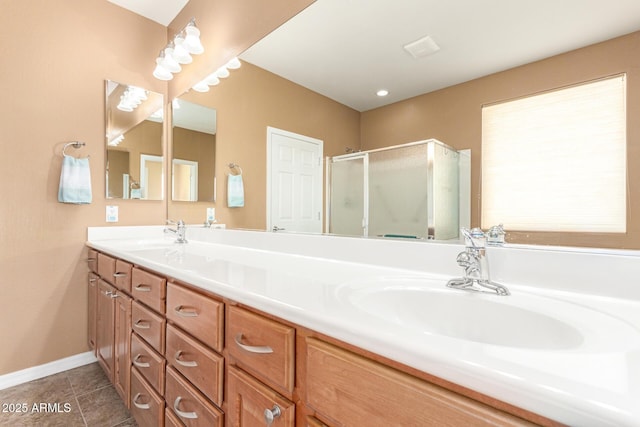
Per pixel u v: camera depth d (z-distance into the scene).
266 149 1.58
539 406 0.33
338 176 1.27
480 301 0.72
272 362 0.66
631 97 0.68
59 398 1.60
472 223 0.91
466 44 0.94
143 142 2.25
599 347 0.44
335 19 1.25
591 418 0.30
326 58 1.29
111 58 2.09
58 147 1.87
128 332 1.36
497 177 0.87
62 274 1.90
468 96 0.93
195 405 0.90
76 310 1.95
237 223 1.76
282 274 0.93
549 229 0.78
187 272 0.94
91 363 2.00
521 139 0.83
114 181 2.10
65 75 1.90
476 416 0.37
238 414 0.75
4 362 1.71
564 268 0.75
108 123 2.07
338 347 0.54
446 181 0.97
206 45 1.98
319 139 1.34
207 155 1.98
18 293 1.76
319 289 0.75
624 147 0.69
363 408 0.49
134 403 1.29
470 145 0.92
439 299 0.77
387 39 1.11
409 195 1.06
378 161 1.14
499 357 0.39
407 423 0.43
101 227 2.04
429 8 1.01
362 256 1.14
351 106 1.23
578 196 0.74
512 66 0.85
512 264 0.82
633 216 0.67
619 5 0.70
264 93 1.59
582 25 0.75
